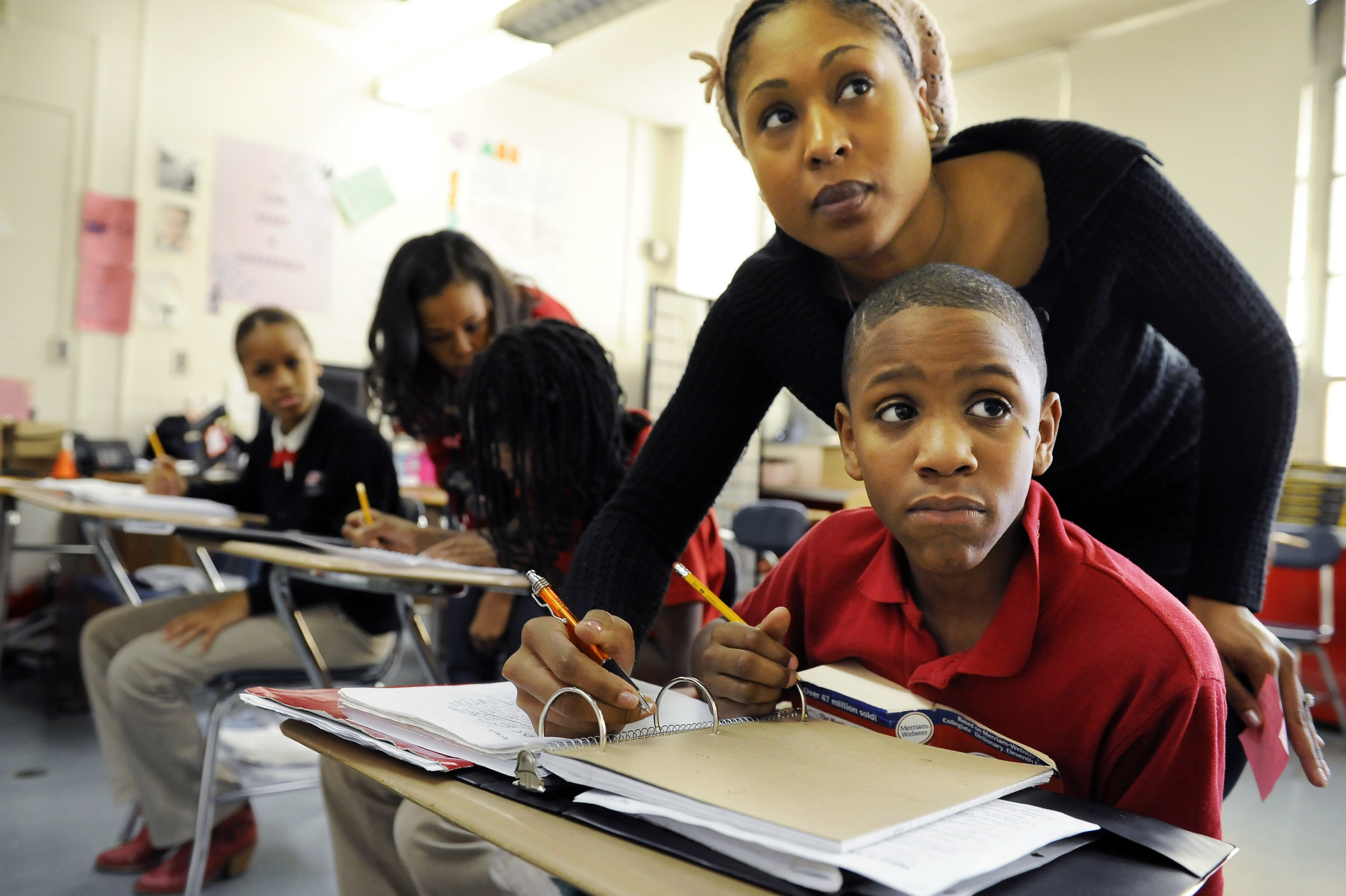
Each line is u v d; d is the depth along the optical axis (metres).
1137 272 0.83
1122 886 0.45
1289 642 3.27
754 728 0.62
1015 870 0.45
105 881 1.86
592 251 6.07
